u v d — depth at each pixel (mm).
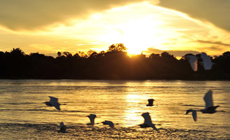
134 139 31766
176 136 32781
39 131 35062
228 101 69062
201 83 174125
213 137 32406
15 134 33875
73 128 36469
